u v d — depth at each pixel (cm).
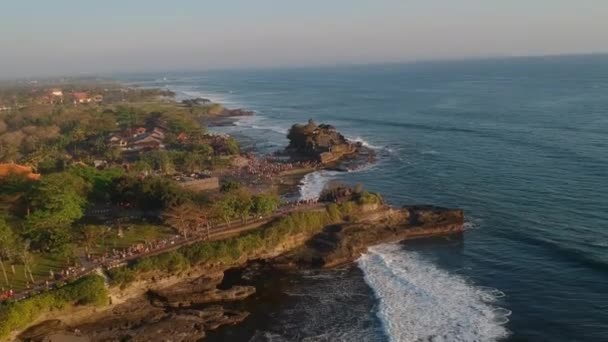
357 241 9706
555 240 9562
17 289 7438
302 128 19162
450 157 16712
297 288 8325
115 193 10869
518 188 12838
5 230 8325
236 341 6838
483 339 6644
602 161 14700
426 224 10444
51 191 9625
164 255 8288
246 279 8644
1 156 17625
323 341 6781
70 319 7231
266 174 15762
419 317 7244
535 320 7031
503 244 9644
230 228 9544
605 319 6962
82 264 8156
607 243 9275
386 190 13462
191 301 7850
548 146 17088
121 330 6956
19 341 6631
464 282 8250
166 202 9806
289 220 9731
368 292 8088
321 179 15075
